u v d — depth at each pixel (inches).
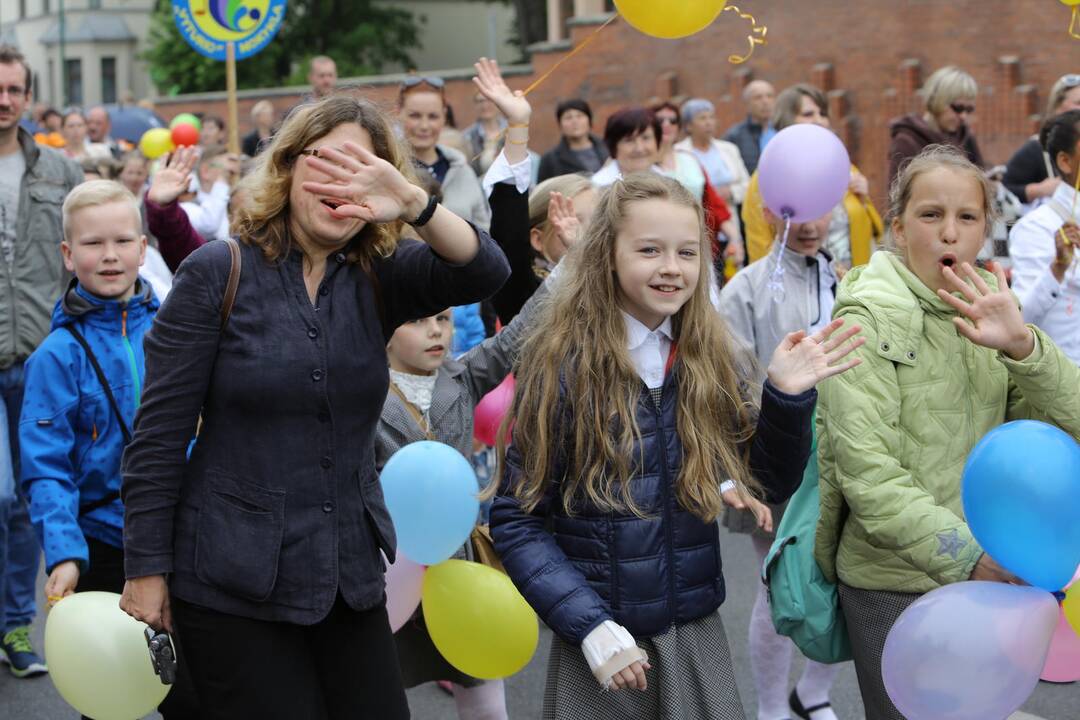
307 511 117.4
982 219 140.9
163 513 117.3
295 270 118.2
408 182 114.8
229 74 352.2
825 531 145.3
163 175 195.8
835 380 137.4
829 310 207.3
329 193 110.8
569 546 132.5
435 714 201.5
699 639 134.3
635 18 179.5
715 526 134.8
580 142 403.9
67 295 160.7
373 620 123.2
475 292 119.7
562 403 132.1
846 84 576.4
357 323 119.5
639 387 132.6
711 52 637.9
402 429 160.1
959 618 122.0
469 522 140.5
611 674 124.1
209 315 115.6
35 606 219.8
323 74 507.5
